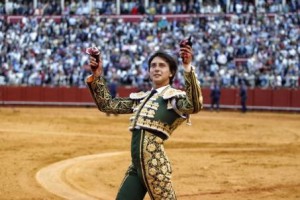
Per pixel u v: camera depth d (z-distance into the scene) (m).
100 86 5.53
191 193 9.77
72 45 38.19
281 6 38.09
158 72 5.32
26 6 42.66
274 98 33.31
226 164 13.05
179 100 5.11
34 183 10.48
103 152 15.05
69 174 11.48
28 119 25.73
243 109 32.81
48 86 36.31
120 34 38.53
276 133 21.50
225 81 34.31
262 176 11.55
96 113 31.05
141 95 5.50
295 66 33.44
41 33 39.38
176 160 13.55
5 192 9.62
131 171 5.37
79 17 40.28
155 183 5.16
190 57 4.91
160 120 5.18
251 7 38.97
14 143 16.58
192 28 37.78
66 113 30.67
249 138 19.50
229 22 37.50
